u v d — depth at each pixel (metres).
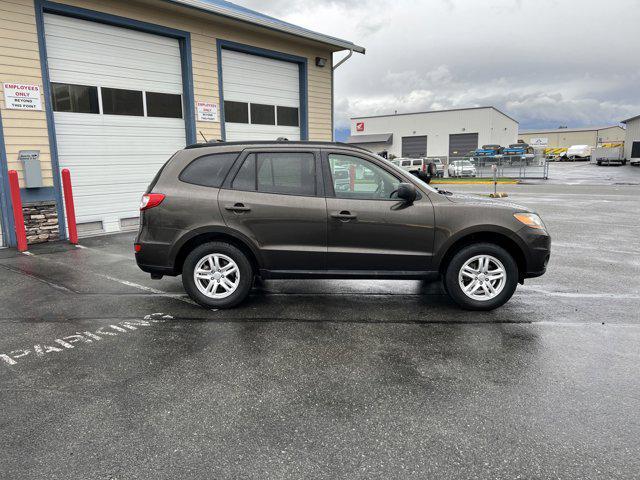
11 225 7.93
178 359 3.80
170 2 9.14
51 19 8.29
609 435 2.73
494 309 5.03
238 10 11.04
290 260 4.89
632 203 16.00
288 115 12.73
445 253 4.86
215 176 4.94
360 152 4.93
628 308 5.10
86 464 2.49
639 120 47.94
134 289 5.77
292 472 2.43
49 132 8.19
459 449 2.62
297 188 4.89
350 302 5.33
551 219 12.21
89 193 9.10
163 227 4.87
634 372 3.55
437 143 58.91
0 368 3.64
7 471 2.43
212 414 2.98
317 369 3.62
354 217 4.79
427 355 3.87
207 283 5.09
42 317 4.78
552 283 6.14
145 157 9.88
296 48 12.41
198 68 10.33
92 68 8.91
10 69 7.66
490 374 3.52
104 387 3.34
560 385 3.34
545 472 2.42
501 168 35.28
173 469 2.45
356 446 2.65
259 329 4.47
